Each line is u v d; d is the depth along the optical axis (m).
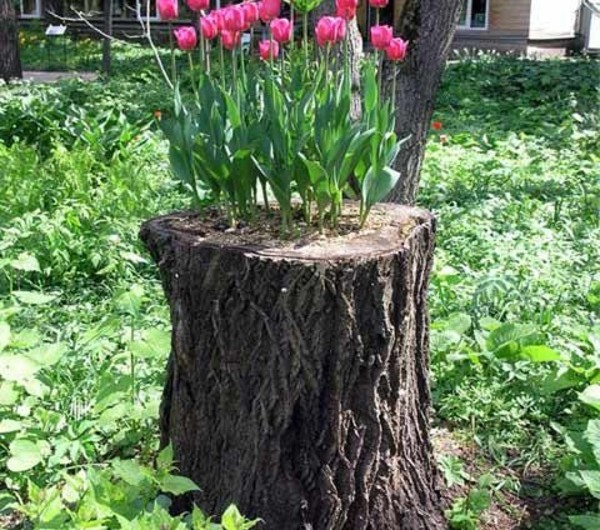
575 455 2.87
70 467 2.69
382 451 2.40
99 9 21.78
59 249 4.65
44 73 16.81
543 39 18.92
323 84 2.42
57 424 2.81
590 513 2.73
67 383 3.18
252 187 2.44
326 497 2.34
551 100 11.28
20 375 2.72
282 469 2.34
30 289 4.48
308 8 2.52
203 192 2.86
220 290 2.26
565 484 2.81
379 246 2.29
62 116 7.76
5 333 2.85
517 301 3.97
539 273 4.46
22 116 7.52
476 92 11.64
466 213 5.57
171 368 2.50
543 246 4.98
